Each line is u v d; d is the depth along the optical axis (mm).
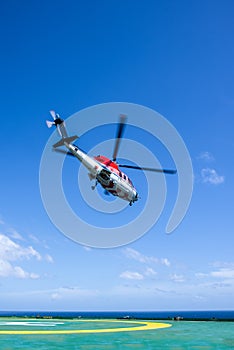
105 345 17891
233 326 29703
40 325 31250
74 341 19312
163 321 38875
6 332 24062
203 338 20688
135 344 18250
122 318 46438
